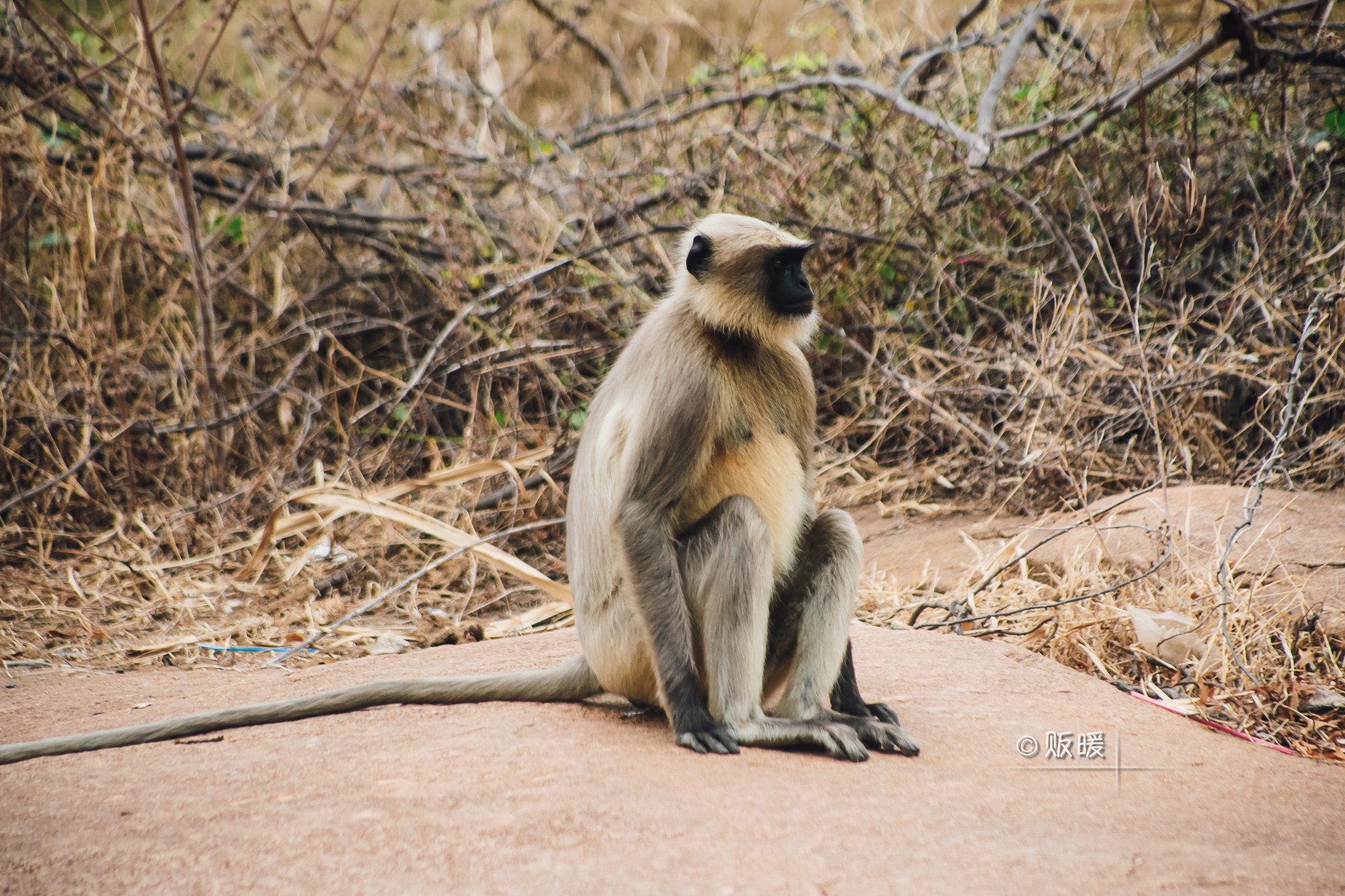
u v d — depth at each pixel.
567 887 4.27
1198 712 7.08
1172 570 8.80
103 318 13.95
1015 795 5.35
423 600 11.05
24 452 13.60
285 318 15.14
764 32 19.56
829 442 13.63
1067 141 12.62
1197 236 13.22
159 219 14.51
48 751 6.19
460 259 14.29
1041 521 10.89
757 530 6.20
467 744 6.02
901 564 10.66
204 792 5.39
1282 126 12.52
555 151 15.98
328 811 5.05
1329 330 11.26
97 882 4.35
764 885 4.28
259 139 15.76
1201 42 12.79
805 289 6.70
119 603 10.77
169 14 12.93
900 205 13.69
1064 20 15.25
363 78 15.16
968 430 12.59
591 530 6.60
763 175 14.10
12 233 14.65
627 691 6.63
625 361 6.80
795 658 6.59
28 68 13.99
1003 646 7.89
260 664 9.17
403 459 13.40
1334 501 10.40
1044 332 11.95
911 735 6.26
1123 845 4.73
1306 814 5.25
